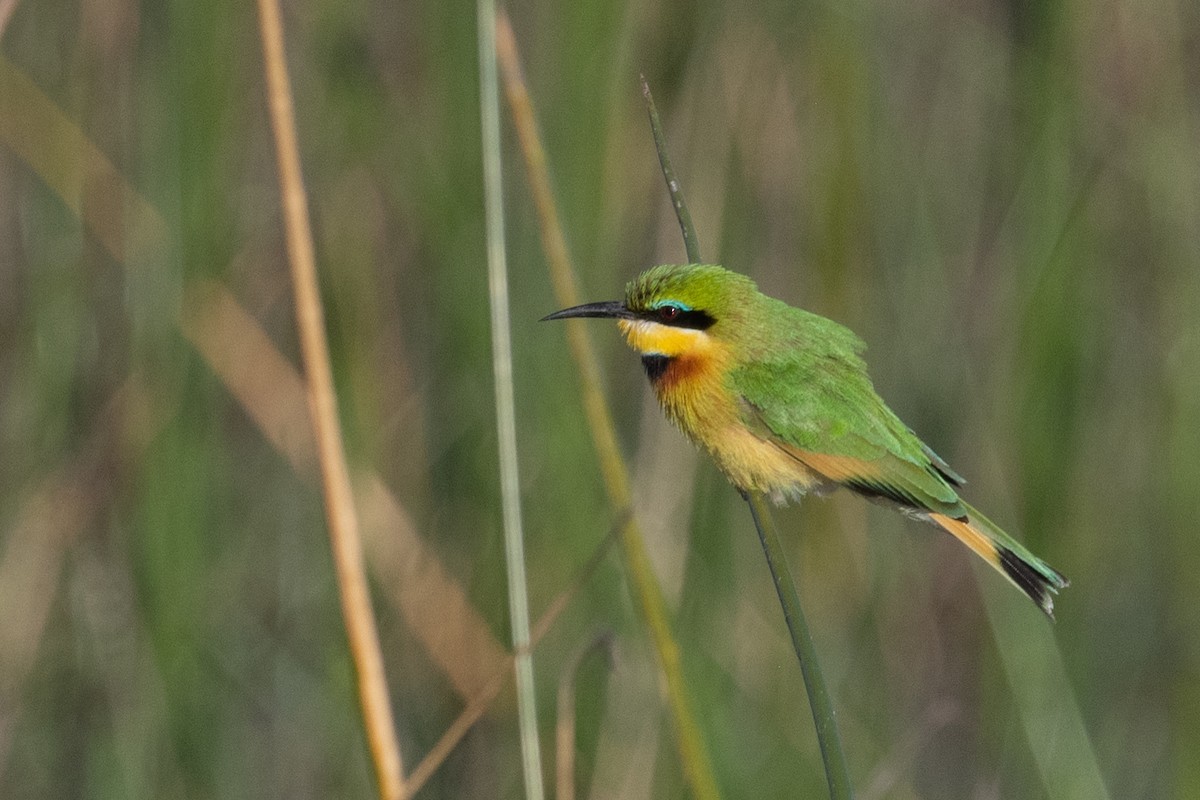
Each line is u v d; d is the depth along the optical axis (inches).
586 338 311.9
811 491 396.2
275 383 472.4
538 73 459.5
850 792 249.4
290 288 496.7
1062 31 485.7
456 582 462.9
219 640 461.1
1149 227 530.6
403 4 486.6
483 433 449.7
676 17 477.4
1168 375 517.7
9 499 459.5
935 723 479.2
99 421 467.2
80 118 467.2
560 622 440.1
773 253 497.7
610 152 443.2
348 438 472.4
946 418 498.9
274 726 478.3
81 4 464.8
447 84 451.2
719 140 482.0
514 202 444.5
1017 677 449.1
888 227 498.0
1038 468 484.7
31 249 467.8
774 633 480.7
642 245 476.4
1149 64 519.8
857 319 490.0
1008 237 518.3
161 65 450.9
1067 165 487.5
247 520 492.1
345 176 483.8
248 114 487.2
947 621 521.7
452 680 460.4
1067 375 485.7
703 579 451.5
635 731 434.6
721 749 431.8
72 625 459.2
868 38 487.2
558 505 440.1
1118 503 529.7
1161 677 507.2
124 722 439.5
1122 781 505.0
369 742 292.5
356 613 293.4
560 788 323.6
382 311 486.3
